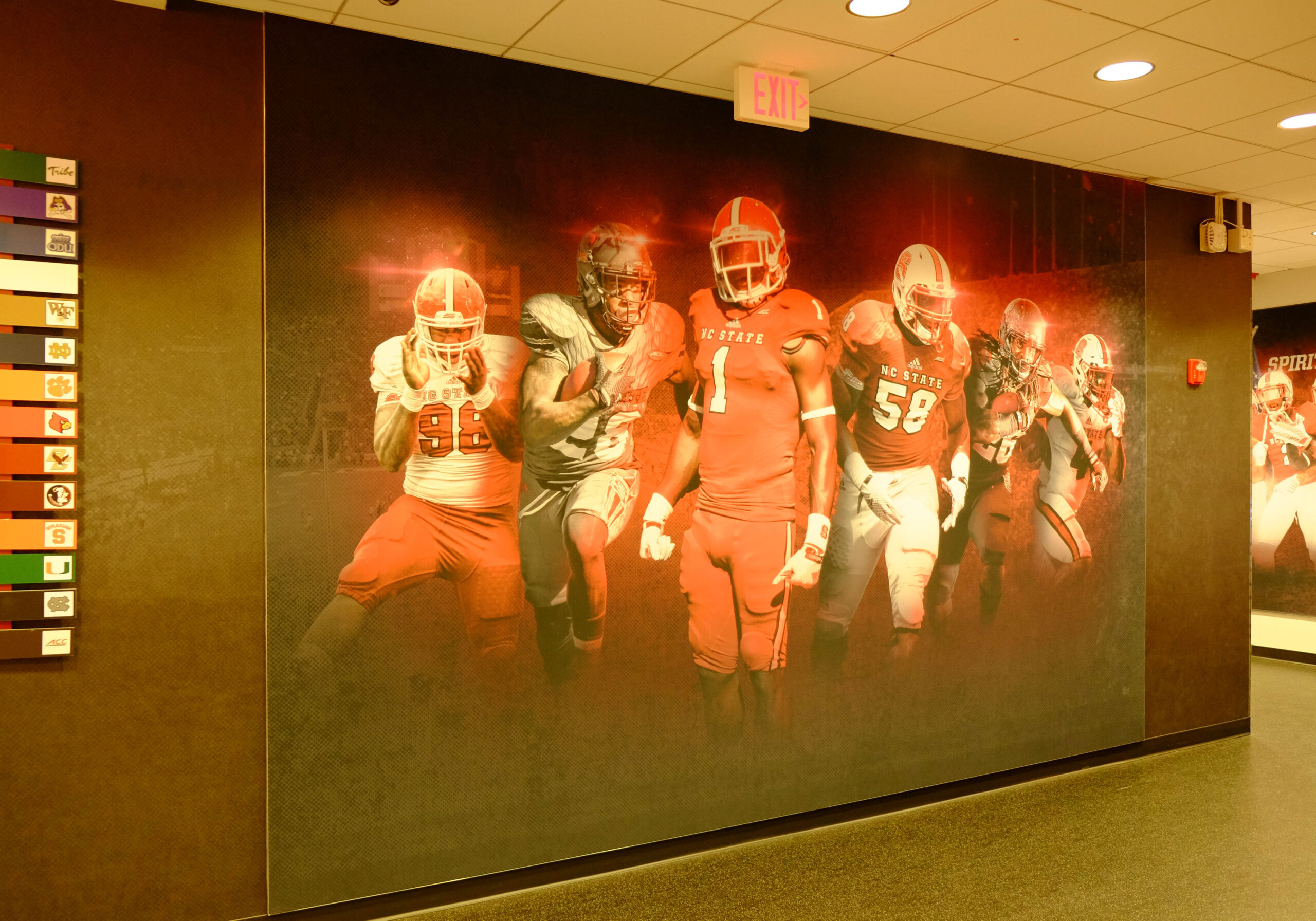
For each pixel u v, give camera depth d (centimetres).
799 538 407
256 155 307
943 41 329
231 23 302
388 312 325
